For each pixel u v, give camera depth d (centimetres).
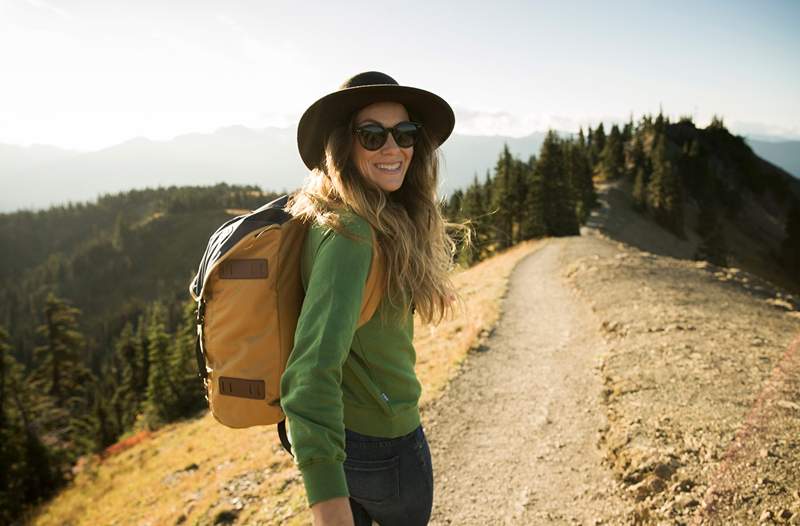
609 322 1217
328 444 115
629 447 556
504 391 871
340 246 134
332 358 121
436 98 173
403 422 162
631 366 850
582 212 7162
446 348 1230
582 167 7625
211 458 1243
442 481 577
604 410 709
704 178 11850
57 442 4409
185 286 16462
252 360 145
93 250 18600
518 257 3322
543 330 1325
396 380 160
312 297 129
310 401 117
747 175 13725
